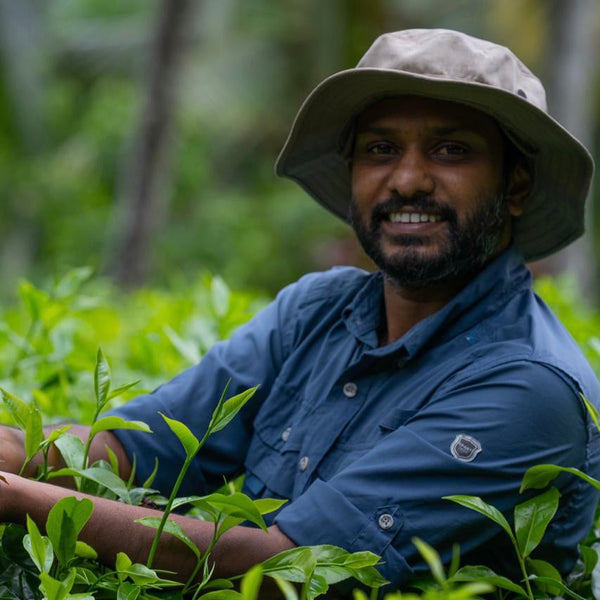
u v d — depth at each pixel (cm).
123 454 306
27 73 1750
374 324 300
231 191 1747
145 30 1778
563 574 278
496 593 264
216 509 239
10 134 1761
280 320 322
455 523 256
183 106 1609
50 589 210
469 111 284
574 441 265
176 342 374
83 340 417
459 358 276
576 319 440
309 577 226
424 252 286
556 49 1155
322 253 1398
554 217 314
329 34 1609
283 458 294
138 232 1183
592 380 276
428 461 258
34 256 1808
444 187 284
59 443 257
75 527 228
